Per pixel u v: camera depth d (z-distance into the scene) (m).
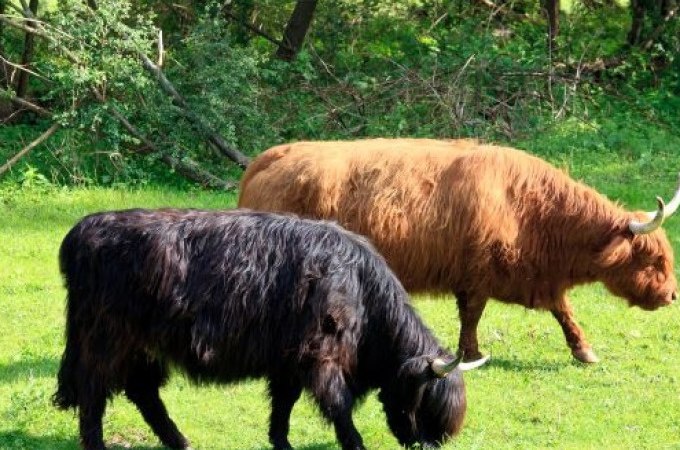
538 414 11.81
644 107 26.62
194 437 11.08
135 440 11.03
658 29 28.95
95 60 22.03
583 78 26.75
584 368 13.34
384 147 13.39
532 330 14.67
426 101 24.69
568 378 12.98
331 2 28.11
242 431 11.27
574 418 11.71
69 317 10.05
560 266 13.20
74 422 11.31
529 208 13.07
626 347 14.10
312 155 13.38
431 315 15.22
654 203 20.52
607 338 14.42
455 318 15.12
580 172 22.44
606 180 21.94
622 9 31.06
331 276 9.66
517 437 11.19
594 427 11.44
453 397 9.83
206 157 23.22
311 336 9.59
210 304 9.66
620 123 25.45
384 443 10.89
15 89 25.19
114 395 10.27
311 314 9.59
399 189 12.98
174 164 22.53
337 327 9.61
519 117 24.77
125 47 22.28
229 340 9.70
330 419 9.66
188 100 22.88
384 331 9.89
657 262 13.17
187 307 9.64
